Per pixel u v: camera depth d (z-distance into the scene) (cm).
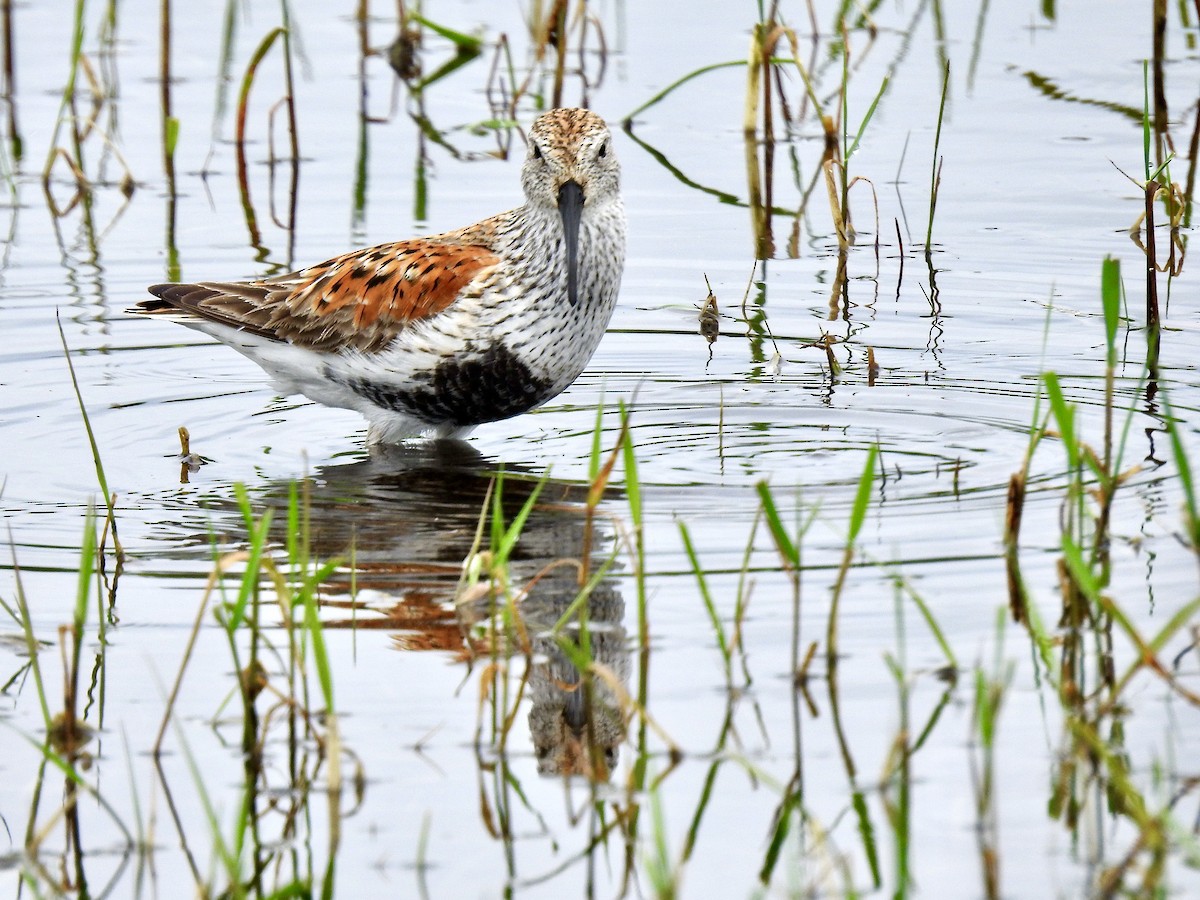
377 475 1263
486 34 2300
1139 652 861
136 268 1686
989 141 1942
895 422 1329
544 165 1243
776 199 1850
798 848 749
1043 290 1591
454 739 855
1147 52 2158
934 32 2269
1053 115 1997
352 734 860
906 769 797
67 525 1153
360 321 1299
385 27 2380
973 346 1487
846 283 1634
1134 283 1592
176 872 760
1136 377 1388
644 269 1695
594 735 856
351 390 1337
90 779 830
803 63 2148
